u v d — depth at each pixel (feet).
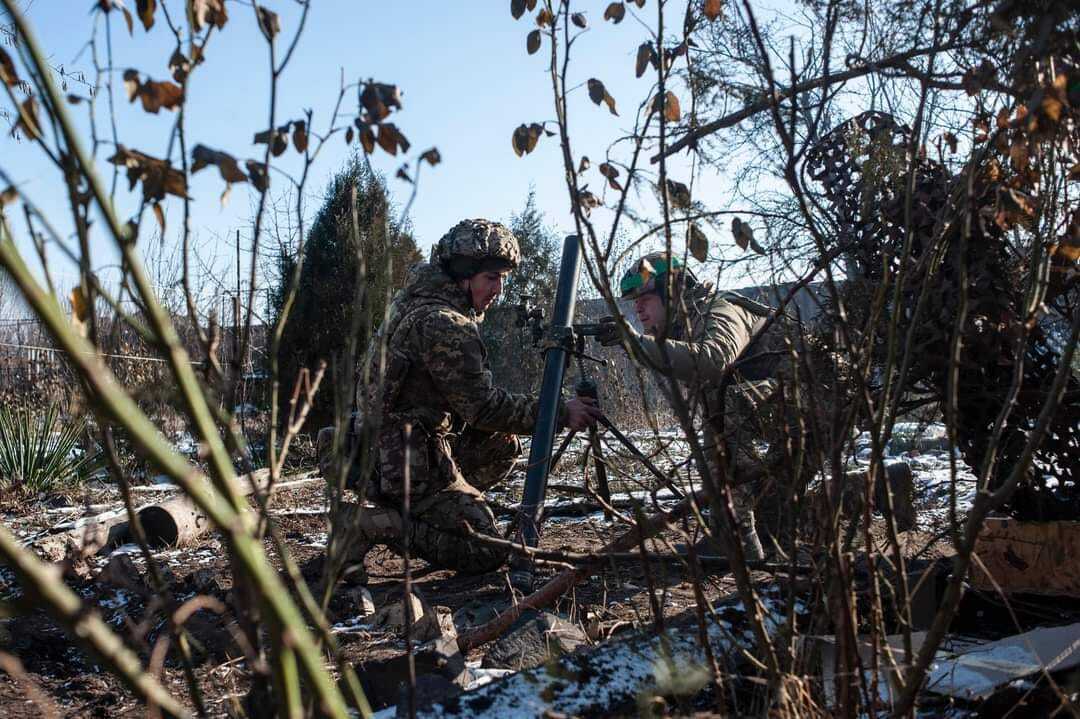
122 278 3.84
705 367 10.37
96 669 9.64
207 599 3.97
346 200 33.09
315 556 15.01
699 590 5.16
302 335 32.76
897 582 5.18
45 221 2.90
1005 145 5.66
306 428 32.81
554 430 12.80
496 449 14.93
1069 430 8.11
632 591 11.64
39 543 14.66
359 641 10.28
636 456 7.49
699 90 5.81
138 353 17.80
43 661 9.75
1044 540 8.20
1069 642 6.34
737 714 5.33
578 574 9.14
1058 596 8.14
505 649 8.49
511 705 5.54
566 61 5.26
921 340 7.84
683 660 6.00
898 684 4.80
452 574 14.44
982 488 4.62
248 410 26.58
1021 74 4.75
